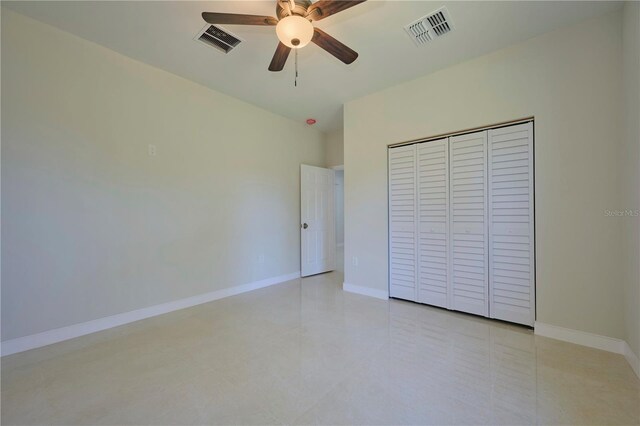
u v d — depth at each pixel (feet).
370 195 11.62
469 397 5.28
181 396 5.36
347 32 7.54
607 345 6.86
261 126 13.15
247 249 12.53
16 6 6.70
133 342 7.58
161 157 9.68
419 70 9.60
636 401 5.10
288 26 5.60
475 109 8.87
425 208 10.18
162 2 6.53
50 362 6.56
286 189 14.43
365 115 11.71
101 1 6.51
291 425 4.62
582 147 7.17
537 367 6.24
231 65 9.33
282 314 9.61
